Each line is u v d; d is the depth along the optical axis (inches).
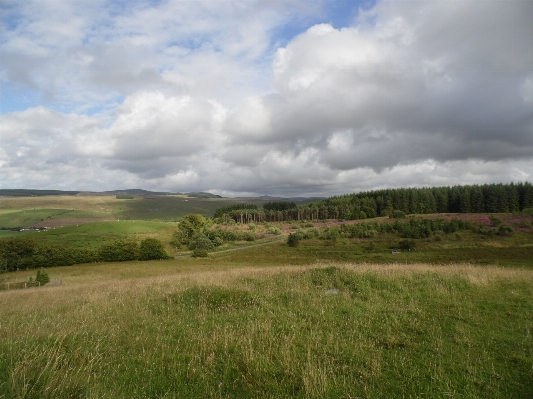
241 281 594.6
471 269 660.7
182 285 584.7
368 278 542.6
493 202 3944.4
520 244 2327.8
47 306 486.3
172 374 243.6
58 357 233.1
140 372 247.0
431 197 4488.2
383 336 318.7
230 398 215.9
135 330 347.9
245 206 7076.8
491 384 231.5
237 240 3860.7
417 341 308.7
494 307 406.0
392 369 253.6
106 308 441.1
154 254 2773.1
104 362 262.5
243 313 399.2
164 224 5196.9
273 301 454.0
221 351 286.5
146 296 512.7
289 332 329.7
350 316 378.9
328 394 217.3
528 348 285.7
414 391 221.5
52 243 3516.2
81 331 326.6
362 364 260.8
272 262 2242.9
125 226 4778.5
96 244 3526.1
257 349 286.8
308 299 454.9
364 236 3105.3
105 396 201.3
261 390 223.5
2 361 225.1
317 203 6190.9
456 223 2908.5
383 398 215.2
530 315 370.9
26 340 273.0
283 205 6742.1
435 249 2410.2
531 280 547.2
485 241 2486.5
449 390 222.5
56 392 192.7
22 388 184.4
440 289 494.9
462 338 310.0
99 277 1572.3
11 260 2330.2
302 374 238.5
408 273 586.9
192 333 332.2
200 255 2883.9
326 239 3169.3
